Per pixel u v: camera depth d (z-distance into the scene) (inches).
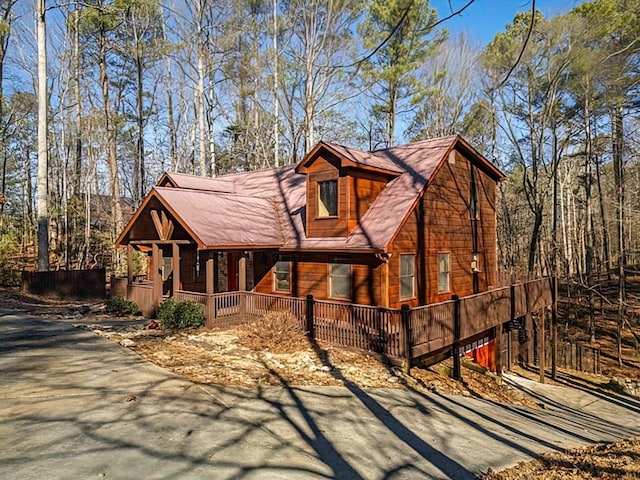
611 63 636.7
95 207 1509.6
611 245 1298.0
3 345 406.6
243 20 1047.0
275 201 681.6
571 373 716.7
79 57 1159.0
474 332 493.0
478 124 1182.3
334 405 303.4
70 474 186.1
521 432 329.7
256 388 319.0
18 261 1165.7
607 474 242.5
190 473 193.8
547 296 688.4
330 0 970.7
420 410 322.7
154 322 520.7
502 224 1391.5
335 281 546.3
